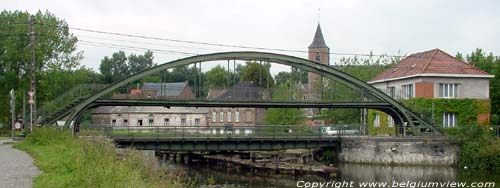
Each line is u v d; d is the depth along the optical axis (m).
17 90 56.81
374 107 45.62
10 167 20.84
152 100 40.84
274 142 44.56
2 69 57.31
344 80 45.03
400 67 57.34
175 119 81.56
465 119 50.41
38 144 29.55
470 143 41.69
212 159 52.31
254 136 43.62
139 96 58.56
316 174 40.03
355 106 44.97
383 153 43.62
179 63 41.78
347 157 46.00
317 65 44.66
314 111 80.31
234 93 76.19
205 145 42.69
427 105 49.78
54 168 19.64
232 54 42.94
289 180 37.44
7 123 60.25
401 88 54.31
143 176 18.06
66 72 58.56
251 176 40.59
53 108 41.53
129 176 14.32
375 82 59.69
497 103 59.38
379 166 43.00
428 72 50.41
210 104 41.78
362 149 44.78
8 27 56.47
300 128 53.31
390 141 43.44
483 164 40.03
